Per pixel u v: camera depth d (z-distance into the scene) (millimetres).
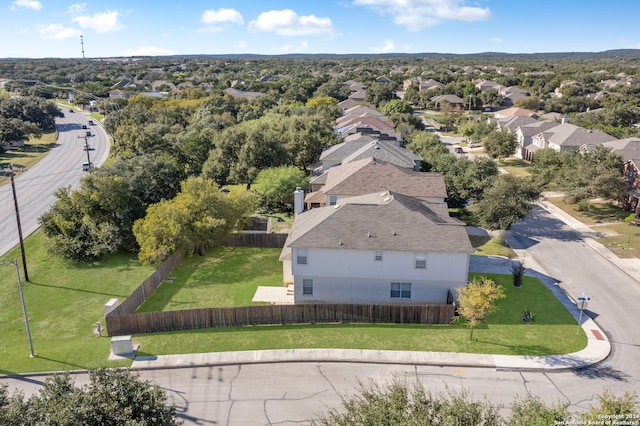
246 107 106375
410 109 113312
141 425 13492
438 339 26641
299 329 27859
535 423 13578
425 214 33781
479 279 34344
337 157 56219
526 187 42781
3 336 28000
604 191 47688
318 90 146625
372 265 30438
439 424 13414
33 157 80250
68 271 37500
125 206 42031
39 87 160875
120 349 25219
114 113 94812
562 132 73188
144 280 34031
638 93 135000
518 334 27156
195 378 23281
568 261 38125
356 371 23875
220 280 35688
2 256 39625
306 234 30656
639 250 40094
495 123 93562
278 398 21828
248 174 55062
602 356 24922
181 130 82188
